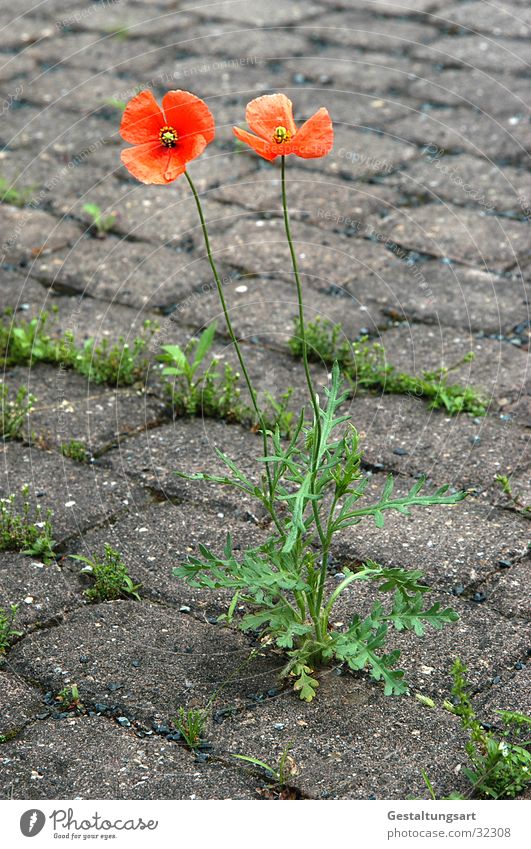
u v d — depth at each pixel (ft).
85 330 12.92
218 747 7.34
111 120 18.39
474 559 9.22
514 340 12.59
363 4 23.12
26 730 7.52
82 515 9.89
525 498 10.05
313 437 7.57
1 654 8.21
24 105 18.94
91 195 16.12
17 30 22.07
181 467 10.60
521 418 11.25
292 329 12.85
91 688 7.86
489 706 7.64
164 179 6.77
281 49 20.71
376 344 11.89
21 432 11.16
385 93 18.95
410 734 7.41
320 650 7.92
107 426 11.25
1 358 12.43
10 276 14.12
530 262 14.17
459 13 22.56
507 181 16.12
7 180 16.47
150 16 22.59
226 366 11.39
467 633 8.36
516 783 6.93
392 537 9.52
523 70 19.76
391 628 8.42
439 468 10.51
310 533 9.57
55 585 8.98
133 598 8.89
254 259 14.32
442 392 11.44
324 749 7.30
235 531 9.68
